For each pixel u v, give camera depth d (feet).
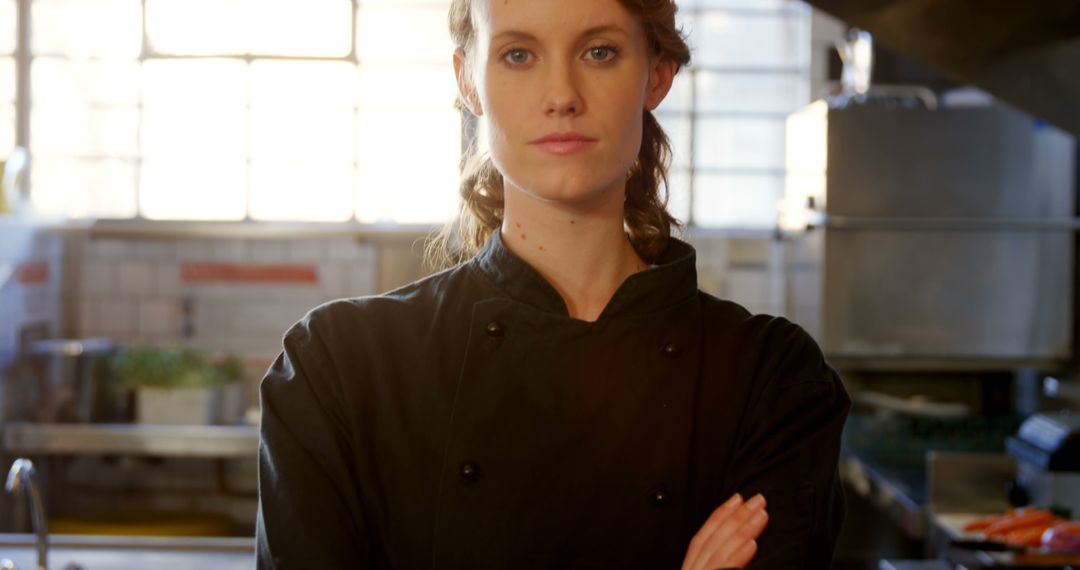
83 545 9.22
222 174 15.87
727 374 3.84
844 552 13.73
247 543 9.29
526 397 3.69
